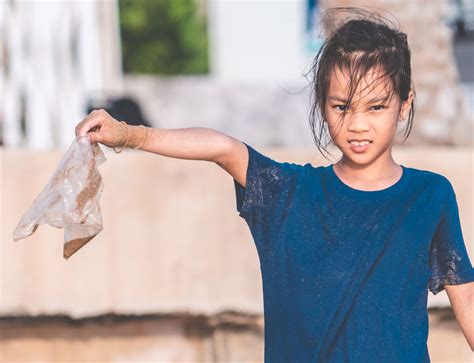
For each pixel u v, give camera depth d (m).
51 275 6.00
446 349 6.15
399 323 3.84
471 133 10.34
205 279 6.05
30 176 6.10
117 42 20.25
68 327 6.11
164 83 22.02
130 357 6.14
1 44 15.30
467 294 4.06
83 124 3.79
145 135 3.87
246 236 6.11
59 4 16.19
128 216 6.07
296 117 20.45
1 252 6.00
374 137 3.85
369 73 3.80
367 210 3.90
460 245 4.02
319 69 3.93
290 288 3.90
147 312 6.00
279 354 3.95
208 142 3.95
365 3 10.57
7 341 6.09
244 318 6.06
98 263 6.03
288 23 31.81
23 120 15.53
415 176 4.00
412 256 3.88
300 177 4.02
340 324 3.83
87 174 3.76
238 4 32.06
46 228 6.04
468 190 6.25
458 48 21.31
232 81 23.56
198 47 39.00
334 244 3.88
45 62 15.98
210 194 6.14
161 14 38.75
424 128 10.22
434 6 10.48
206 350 6.13
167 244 6.07
